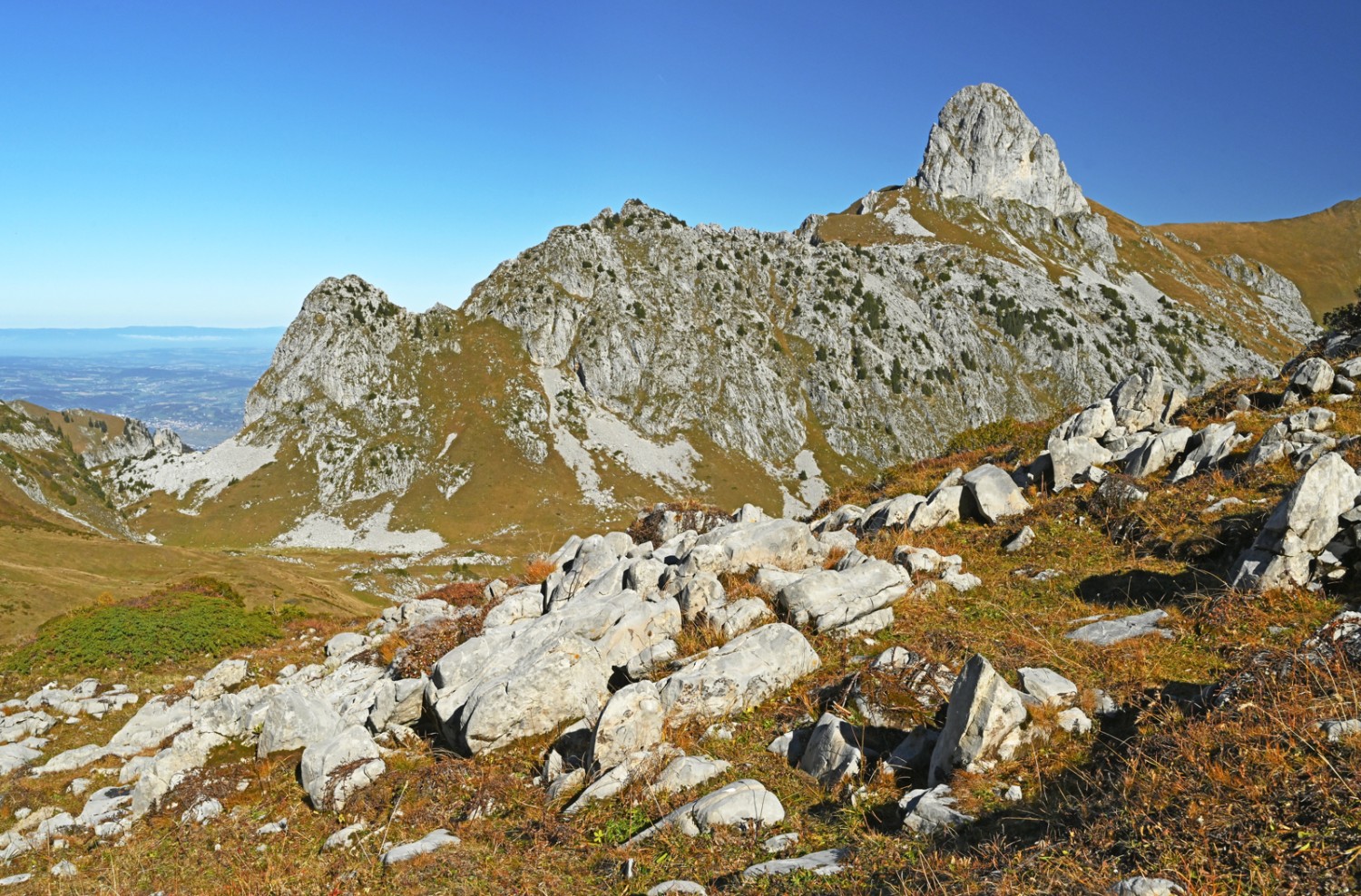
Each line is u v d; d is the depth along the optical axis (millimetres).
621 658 12320
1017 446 25297
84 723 22641
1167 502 15812
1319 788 5766
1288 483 14906
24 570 45000
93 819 13453
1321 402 19078
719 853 7559
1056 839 6383
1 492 123812
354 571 127375
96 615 31375
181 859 10766
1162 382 21922
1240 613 10586
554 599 16047
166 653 28938
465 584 22594
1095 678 9492
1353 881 4832
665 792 8898
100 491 155500
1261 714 7094
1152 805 6312
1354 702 6809
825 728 9062
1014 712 8008
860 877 6609
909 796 7727
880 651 11375
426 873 8312
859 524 19750
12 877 11711
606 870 7723
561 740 10742
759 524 14914
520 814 9406
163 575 59656
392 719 12594
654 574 14164
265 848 10359
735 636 11992
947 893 5914
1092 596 13000
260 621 33531
